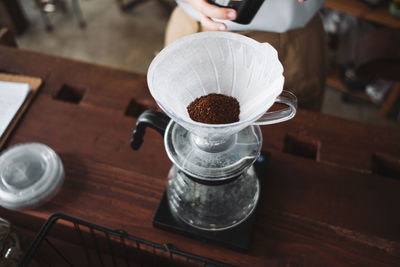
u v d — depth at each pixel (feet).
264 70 1.40
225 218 1.74
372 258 1.73
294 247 1.76
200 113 1.43
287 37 2.40
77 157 2.00
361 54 3.44
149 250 1.77
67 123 2.13
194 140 1.53
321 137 2.09
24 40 5.39
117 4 5.69
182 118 1.27
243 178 1.70
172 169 1.80
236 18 1.87
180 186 1.70
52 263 1.90
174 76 1.43
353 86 4.72
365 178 1.94
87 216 1.84
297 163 1.99
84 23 5.62
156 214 1.79
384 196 1.89
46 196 1.84
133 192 1.90
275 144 2.06
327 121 2.14
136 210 1.86
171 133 1.56
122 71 2.34
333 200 1.87
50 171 1.86
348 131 2.10
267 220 1.82
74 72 2.34
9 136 2.08
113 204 1.87
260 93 1.39
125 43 5.41
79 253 1.93
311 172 1.96
